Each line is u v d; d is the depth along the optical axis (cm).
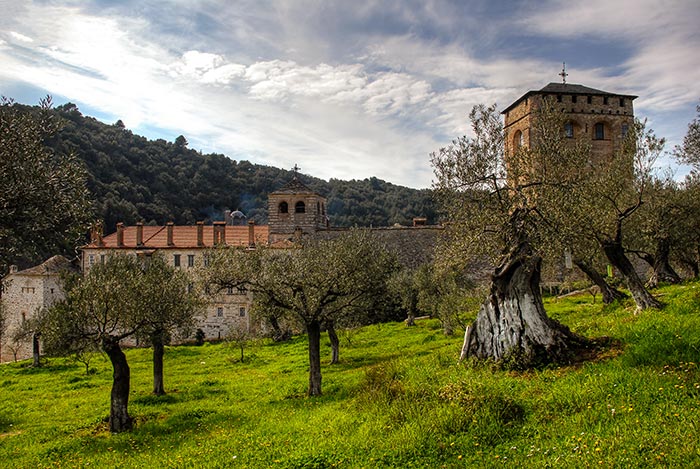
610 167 2664
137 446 1705
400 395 1540
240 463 1227
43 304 5859
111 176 9700
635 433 939
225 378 3117
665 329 1638
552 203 1839
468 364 1867
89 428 2069
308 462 1140
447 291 4138
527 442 1061
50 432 2044
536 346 1769
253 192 13138
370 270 2638
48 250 1505
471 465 984
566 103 5847
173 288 2509
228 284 2367
